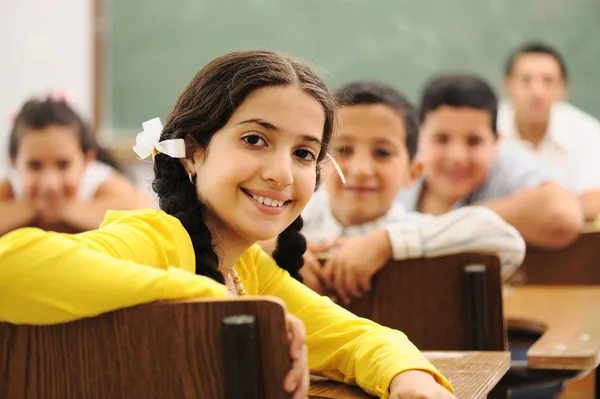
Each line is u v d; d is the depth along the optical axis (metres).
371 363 1.22
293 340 0.88
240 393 0.85
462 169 3.13
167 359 0.90
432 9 5.05
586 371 1.66
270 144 1.14
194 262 1.12
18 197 3.58
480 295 1.74
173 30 5.22
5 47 5.16
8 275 0.90
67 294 0.90
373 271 1.83
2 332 0.94
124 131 5.23
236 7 5.19
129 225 1.07
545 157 4.54
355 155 2.52
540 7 4.96
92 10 5.19
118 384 0.91
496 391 1.73
